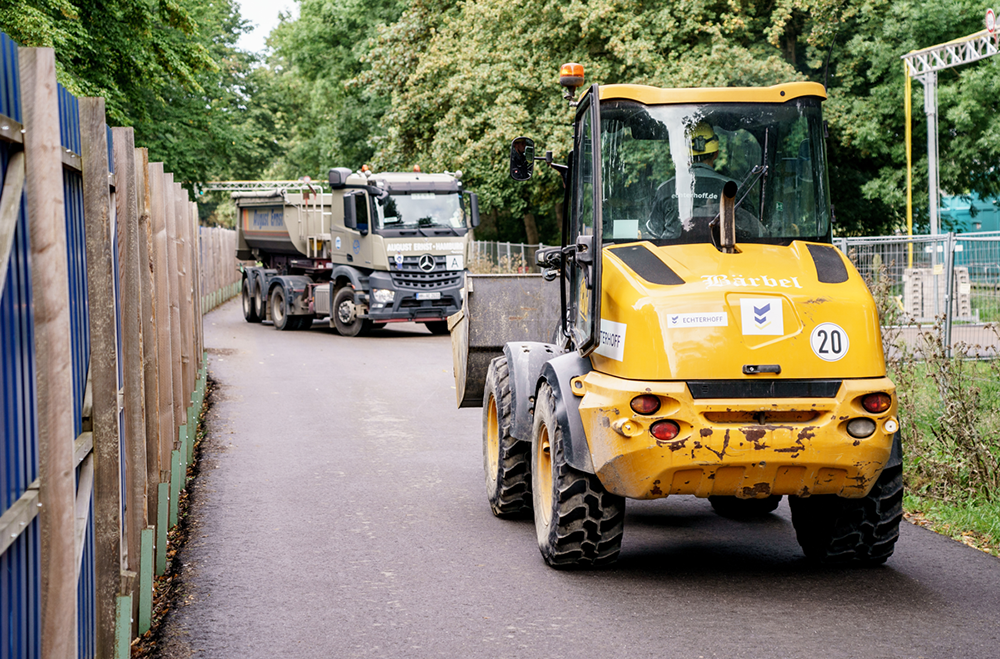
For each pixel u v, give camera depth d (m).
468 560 6.31
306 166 57.91
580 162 6.43
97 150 4.09
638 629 5.04
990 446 7.88
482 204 37.91
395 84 33.09
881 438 5.25
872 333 5.34
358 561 6.29
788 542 6.74
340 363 17.44
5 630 2.69
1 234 2.78
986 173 28.95
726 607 5.37
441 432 10.94
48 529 3.04
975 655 4.64
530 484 7.19
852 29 27.58
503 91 28.36
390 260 21.89
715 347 5.20
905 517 7.26
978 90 25.94
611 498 5.83
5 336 2.76
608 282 5.67
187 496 8.04
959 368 8.45
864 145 27.47
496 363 7.72
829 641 4.84
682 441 5.16
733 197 5.71
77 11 20.25
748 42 26.91
